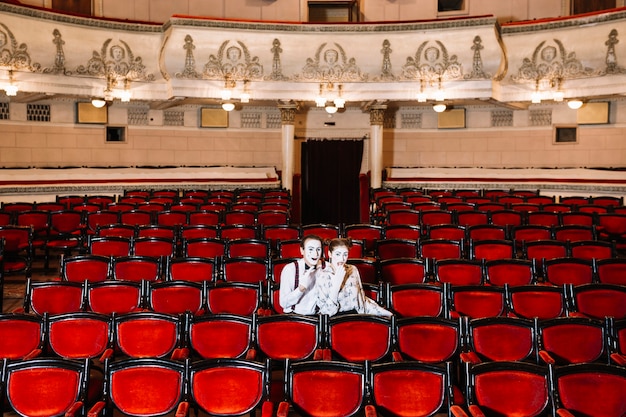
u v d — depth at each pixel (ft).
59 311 21.01
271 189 51.80
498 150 59.93
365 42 49.73
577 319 17.72
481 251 28.32
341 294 19.49
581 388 14.08
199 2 60.75
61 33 46.75
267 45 49.75
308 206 63.36
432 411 14.33
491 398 14.16
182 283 21.33
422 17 61.67
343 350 17.61
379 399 14.38
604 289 21.13
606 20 46.01
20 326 17.83
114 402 14.61
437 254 28.40
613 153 55.16
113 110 57.93
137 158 59.11
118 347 17.84
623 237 36.01
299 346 17.69
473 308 20.98
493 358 17.42
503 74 49.80
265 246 29.04
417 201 45.42
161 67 49.93
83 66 48.29
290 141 55.57
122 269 24.72
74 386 14.64
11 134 53.57
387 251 28.55
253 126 62.08
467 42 48.32
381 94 50.96
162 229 32.45
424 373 14.46
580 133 56.49
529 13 59.77
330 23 49.44
